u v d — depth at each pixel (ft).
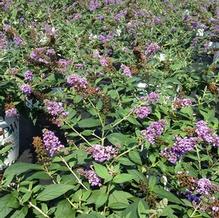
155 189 2.15
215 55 6.48
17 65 4.38
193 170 2.54
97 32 6.80
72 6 8.10
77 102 3.27
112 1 8.98
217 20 8.34
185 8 10.10
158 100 3.25
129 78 3.77
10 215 2.02
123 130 3.08
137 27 6.77
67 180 2.26
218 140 2.65
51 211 2.08
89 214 1.91
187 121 3.10
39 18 7.23
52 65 4.17
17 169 2.20
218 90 3.68
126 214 1.90
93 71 4.10
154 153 2.58
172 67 4.30
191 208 2.18
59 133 3.91
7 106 3.65
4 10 6.95
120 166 2.42
